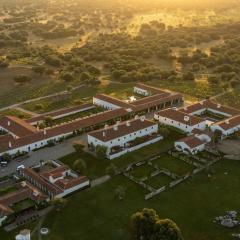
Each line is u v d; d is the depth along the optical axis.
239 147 185.62
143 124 193.75
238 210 142.25
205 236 129.00
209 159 174.38
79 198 146.62
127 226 132.50
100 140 177.88
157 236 117.69
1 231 128.50
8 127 196.38
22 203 138.88
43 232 127.69
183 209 142.12
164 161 173.50
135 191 151.50
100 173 163.00
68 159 173.00
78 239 126.50
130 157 175.50
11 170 163.88
